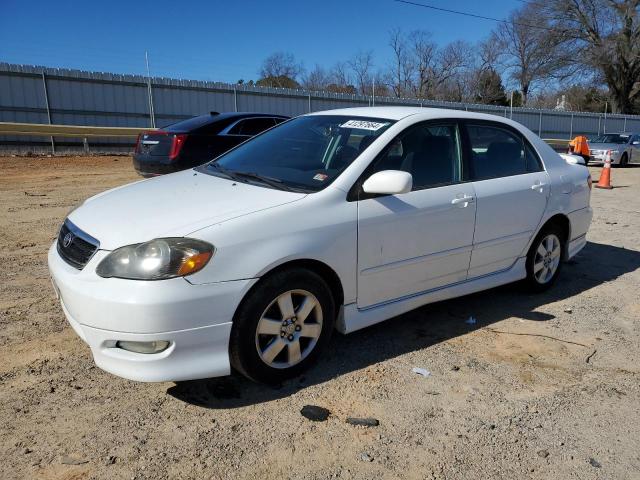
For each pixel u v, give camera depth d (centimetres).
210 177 380
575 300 487
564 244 509
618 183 1449
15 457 250
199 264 275
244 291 288
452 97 5431
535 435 284
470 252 409
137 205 324
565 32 4141
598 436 285
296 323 317
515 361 364
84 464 248
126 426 277
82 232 303
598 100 5578
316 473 248
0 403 291
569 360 369
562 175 489
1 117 1719
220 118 887
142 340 270
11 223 708
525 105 5331
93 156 1752
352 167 344
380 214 343
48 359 340
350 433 278
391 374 339
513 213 436
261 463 253
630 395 327
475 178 414
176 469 247
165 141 838
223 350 289
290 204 313
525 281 486
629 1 3906
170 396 305
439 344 385
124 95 1934
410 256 367
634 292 514
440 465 258
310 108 2430
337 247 323
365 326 353
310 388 319
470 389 326
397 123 379
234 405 299
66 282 285
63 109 1822
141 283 267
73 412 287
